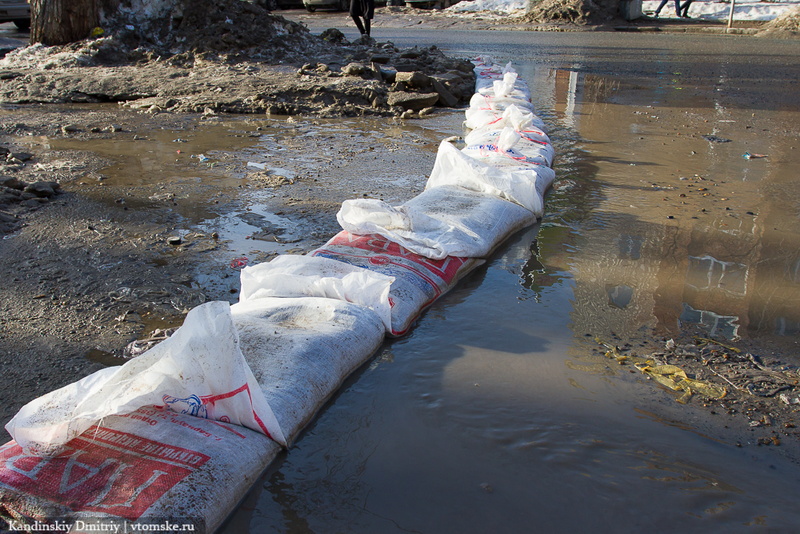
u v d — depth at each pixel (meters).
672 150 6.51
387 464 2.08
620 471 2.05
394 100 8.52
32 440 1.85
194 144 6.53
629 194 5.04
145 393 1.98
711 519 1.86
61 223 4.17
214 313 2.01
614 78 11.76
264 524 1.84
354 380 2.55
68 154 6.01
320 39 11.87
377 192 4.98
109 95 8.85
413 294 3.08
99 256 3.67
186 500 1.75
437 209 3.99
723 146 6.68
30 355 2.64
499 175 4.41
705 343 2.87
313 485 1.99
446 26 23.53
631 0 23.70
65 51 10.01
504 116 6.07
